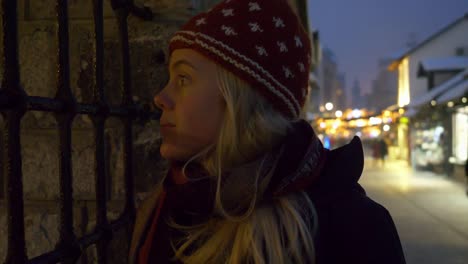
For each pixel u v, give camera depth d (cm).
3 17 89
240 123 95
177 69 100
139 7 163
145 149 168
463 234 714
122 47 150
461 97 1443
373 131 3156
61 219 109
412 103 2367
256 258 86
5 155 91
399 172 1934
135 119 157
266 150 95
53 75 157
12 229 90
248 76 93
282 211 90
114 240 160
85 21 162
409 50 2764
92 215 160
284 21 98
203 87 96
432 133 1872
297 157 93
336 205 91
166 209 101
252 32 93
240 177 90
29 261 95
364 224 89
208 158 99
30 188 158
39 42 157
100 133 129
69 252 109
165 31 168
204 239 95
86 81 161
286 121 98
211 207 93
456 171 1550
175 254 96
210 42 94
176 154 101
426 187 1352
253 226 89
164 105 99
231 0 97
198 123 97
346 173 94
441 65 2305
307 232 88
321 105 4972
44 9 157
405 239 688
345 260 88
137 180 168
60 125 109
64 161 109
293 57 98
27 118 158
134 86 168
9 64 89
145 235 113
